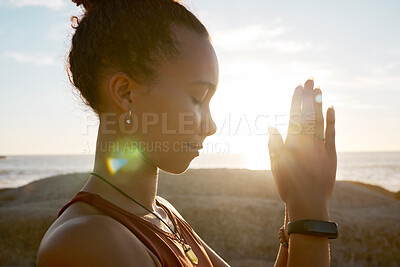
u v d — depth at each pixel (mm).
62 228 739
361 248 10375
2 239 10180
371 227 11008
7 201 14359
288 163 928
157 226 954
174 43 889
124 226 837
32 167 99125
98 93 916
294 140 943
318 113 952
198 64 906
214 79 942
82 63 932
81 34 946
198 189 13703
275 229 10711
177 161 917
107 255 719
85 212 836
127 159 930
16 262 9500
